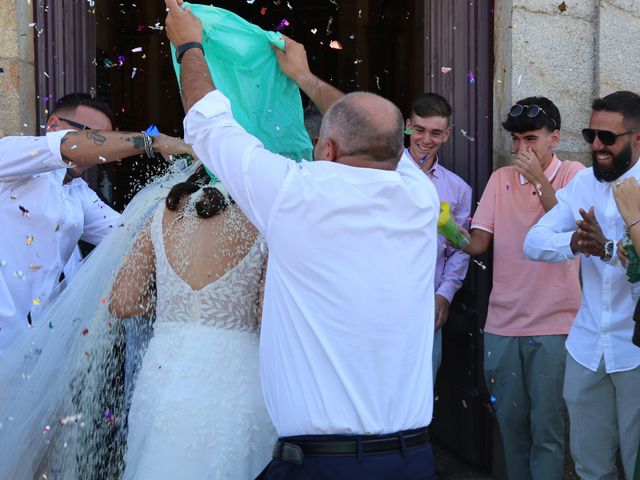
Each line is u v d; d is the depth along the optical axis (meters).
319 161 2.22
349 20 8.25
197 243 2.51
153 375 2.46
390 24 7.79
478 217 3.94
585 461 3.36
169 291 2.51
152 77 8.38
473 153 4.27
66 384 2.84
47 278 3.10
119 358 2.81
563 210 3.46
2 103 3.94
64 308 2.84
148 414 2.43
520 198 3.84
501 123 4.17
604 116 3.19
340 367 2.07
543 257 3.39
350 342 2.08
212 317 2.48
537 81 4.14
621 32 4.13
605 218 3.31
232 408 2.42
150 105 8.39
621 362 3.21
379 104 2.20
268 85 2.74
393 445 2.09
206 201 2.52
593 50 4.16
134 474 2.44
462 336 4.31
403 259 2.16
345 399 2.07
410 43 7.45
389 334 2.11
